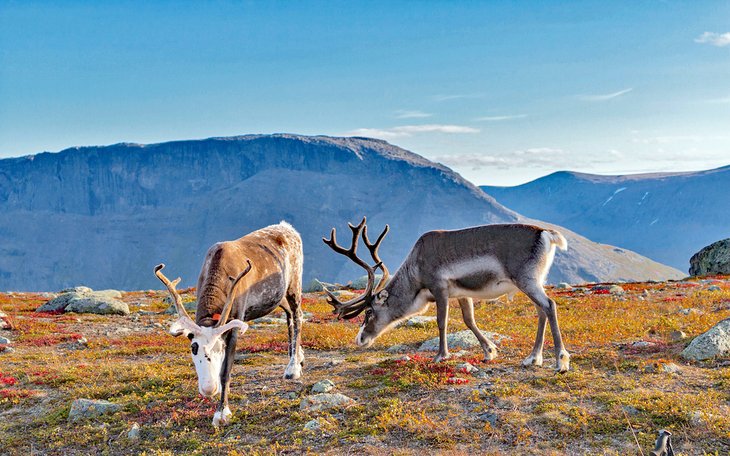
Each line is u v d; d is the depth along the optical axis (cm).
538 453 849
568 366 1160
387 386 1138
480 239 1200
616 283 3525
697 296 2300
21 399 1238
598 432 896
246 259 1139
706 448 830
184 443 988
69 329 2217
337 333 1850
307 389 1167
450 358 1288
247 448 940
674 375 1115
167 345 1844
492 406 1001
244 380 1279
